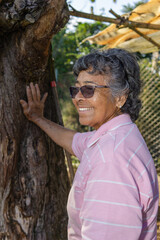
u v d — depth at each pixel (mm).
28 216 1641
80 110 1272
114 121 1172
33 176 1687
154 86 5836
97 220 962
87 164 1113
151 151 5945
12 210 1594
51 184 1810
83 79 1215
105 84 1192
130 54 1254
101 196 970
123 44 4492
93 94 1202
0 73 1573
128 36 4152
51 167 1839
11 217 1589
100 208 964
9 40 1546
